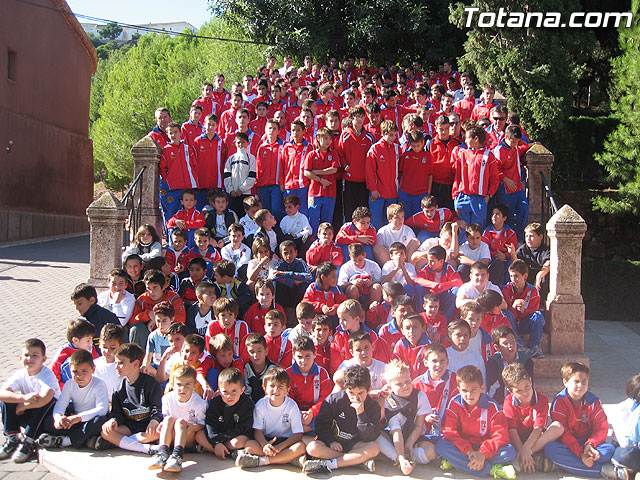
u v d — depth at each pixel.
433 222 8.00
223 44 28.30
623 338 9.77
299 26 18.38
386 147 8.48
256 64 27.67
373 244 7.60
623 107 12.20
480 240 7.33
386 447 5.04
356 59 20.06
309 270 7.39
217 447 5.10
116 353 5.22
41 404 5.22
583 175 14.94
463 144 8.52
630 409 4.90
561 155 13.30
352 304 5.93
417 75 16.98
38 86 22.16
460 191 8.19
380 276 7.12
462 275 7.14
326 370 5.86
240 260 7.70
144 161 8.74
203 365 5.68
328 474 4.86
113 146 32.78
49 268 14.84
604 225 13.41
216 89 12.91
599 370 7.86
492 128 9.48
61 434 5.21
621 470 4.81
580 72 13.25
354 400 5.01
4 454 5.19
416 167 8.59
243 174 9.12
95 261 7.58
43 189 22.55
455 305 6.66
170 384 5.30
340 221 9.33
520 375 5.04
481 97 11.30
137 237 7.82
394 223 7.62
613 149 12.02
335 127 8.96
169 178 8.96
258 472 4.89
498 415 5.00
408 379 5.11
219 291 7.06
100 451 5.18
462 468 4.90
